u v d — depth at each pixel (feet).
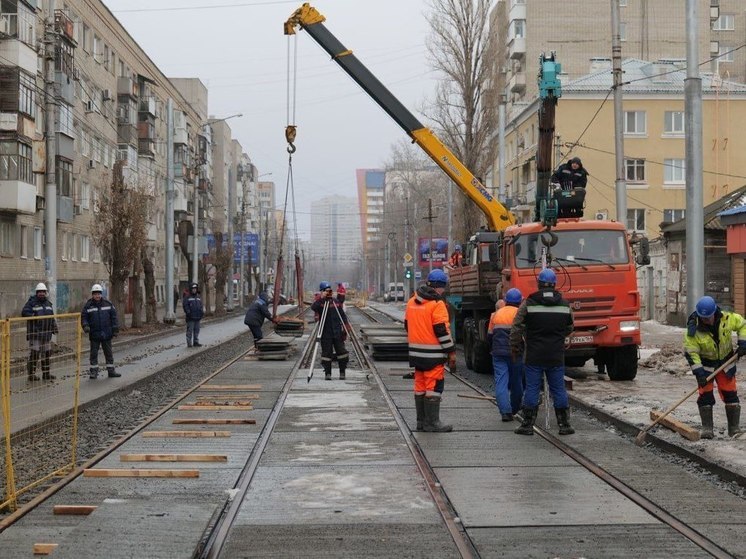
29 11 129.90
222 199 379.55
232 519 25.34
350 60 75.41
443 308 41.27
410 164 325.42
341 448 36.86
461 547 22.48
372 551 22.25
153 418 45.78
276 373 73.00
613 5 79.46
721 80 177.68
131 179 181.06
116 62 196.34
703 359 38.34
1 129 124.57
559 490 29.09
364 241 606.14
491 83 143.33
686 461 34.12
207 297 209.05
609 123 177.47
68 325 35.29
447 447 37.22
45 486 30.32
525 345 41.22
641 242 61.11
